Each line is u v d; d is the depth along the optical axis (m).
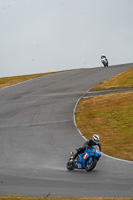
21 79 162.75
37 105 102.62
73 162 42.00
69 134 71.56
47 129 76.31
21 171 41.22
